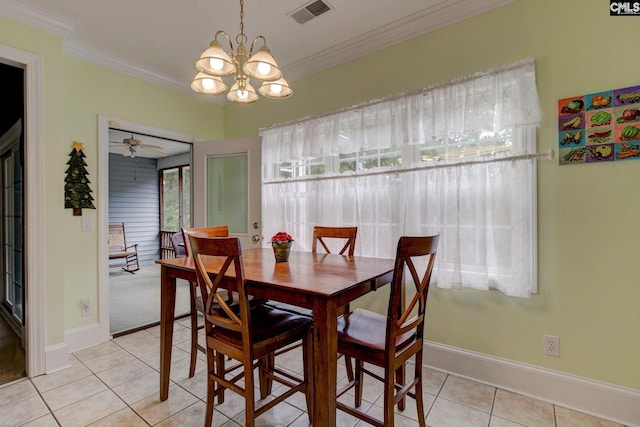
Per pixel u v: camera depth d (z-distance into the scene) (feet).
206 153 11.20
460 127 6.88
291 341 5.09
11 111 9.51
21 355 8.04
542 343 6.18
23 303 7.64
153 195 23.35
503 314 6.58
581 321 5.82
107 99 9.16
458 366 7.09
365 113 8.31
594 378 5.72
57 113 7.43
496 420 5.55
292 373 7.32
